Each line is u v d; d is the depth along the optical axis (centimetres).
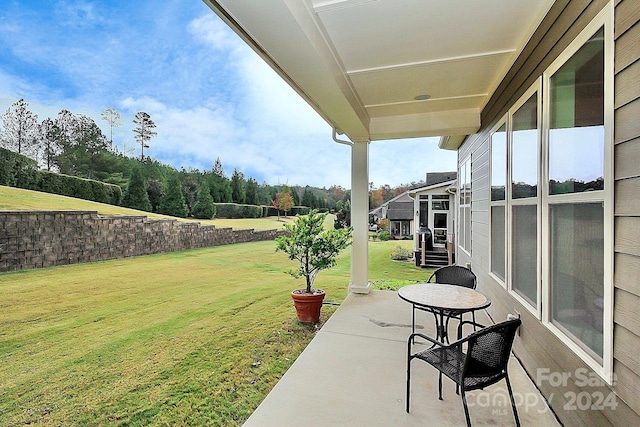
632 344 130
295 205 1509
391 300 494
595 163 161
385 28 244
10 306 452
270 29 196
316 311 462
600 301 158
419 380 261
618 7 139
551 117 216
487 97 395
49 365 344
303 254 464
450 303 260
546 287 222
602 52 154
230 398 285
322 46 241
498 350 187
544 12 220
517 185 288
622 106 137
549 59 216
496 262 373
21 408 274
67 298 506
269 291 645
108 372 331
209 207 1094
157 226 727
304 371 276
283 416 215
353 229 537
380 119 491
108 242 611
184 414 264
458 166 746
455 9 222
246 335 423
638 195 127
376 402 230
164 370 334
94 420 259
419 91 380
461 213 696
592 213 166
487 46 275
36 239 496
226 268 774
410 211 1630
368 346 327
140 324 458
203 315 499
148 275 662
